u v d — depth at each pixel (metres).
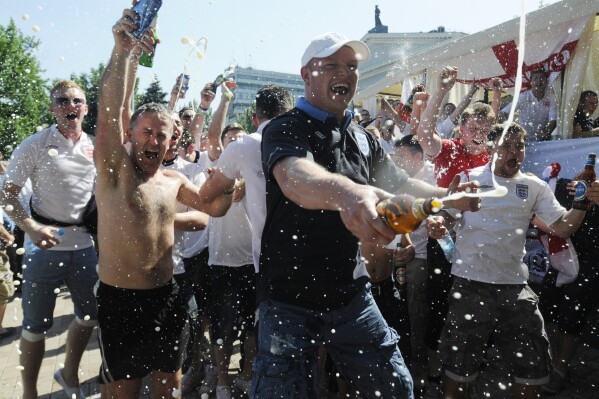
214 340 3.53
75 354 3.54
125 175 2.51
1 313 5.30
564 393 3.47
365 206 1.11
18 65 23.73
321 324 2.09
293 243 2.07
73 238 3.49
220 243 3.59
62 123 3.52
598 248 3.50
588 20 4.79
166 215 2.68
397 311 3.12
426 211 1.01
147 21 2.22
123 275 2.54
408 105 5.82
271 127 2.01
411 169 3.72
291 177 1.48
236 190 3.01
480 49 6.10
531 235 4.50
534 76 5.38
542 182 3.01
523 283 2.94
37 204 3.45
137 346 2.57
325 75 2.14
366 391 2.21
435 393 3.49
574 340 3.50
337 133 2.15
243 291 3.58
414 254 3.56
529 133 5.46
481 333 2.94
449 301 3.07
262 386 2.02
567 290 3.56
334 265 2.08
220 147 4.07
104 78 2.30
